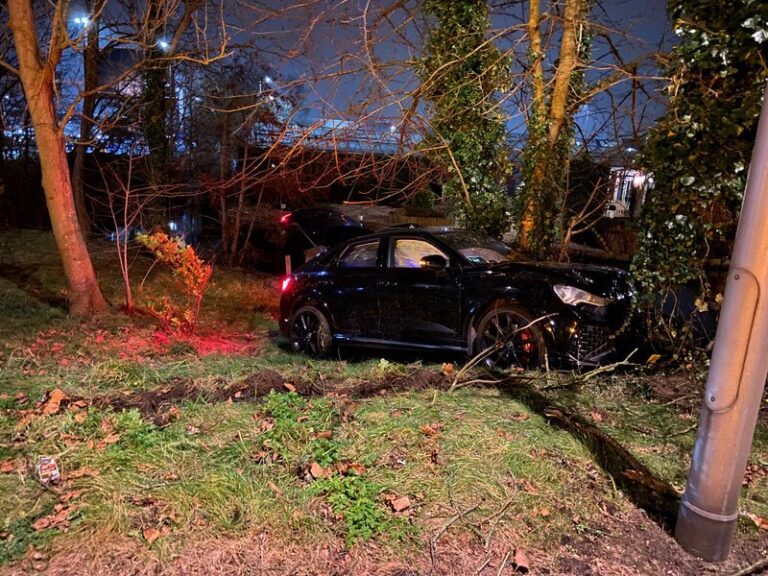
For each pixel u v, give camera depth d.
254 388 5.32
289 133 8.82
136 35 8.23
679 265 6.04
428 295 6.78
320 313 7.70
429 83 8.05
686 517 3.34
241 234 18.34
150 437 4.12
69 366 6.09
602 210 11.26
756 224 2.89
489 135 9.78
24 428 4.23
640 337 6.00
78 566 2.91
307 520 3.33
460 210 10.27
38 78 8.02
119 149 17.81
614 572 3.17
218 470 3.73
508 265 6.44
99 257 13.57
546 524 3.48
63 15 7.66
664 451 4.46
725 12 5.47
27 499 3.37
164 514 3.28
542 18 8.66
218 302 11.34
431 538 3.29
